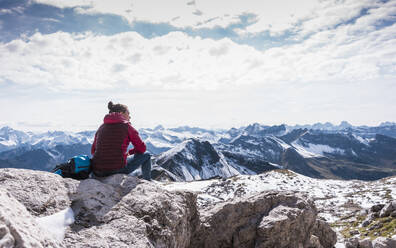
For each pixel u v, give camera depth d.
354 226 36.44
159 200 6.66
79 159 6.82
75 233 4.70
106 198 5.97
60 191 5.57
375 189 78.94
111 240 4.86
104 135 6.98
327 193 92.50
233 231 9.44
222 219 9.70
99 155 6.89
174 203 7.11
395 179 94.31
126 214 5.73
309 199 10.35
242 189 100.81
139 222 5.62
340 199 72.50
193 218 8.40
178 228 6.92
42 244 3.28
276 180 111.88
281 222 8.72
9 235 2.73
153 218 6.10
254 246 8.99
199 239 9.25
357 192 82.62
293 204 9.84
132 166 7.58
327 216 53.19
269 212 9.52
